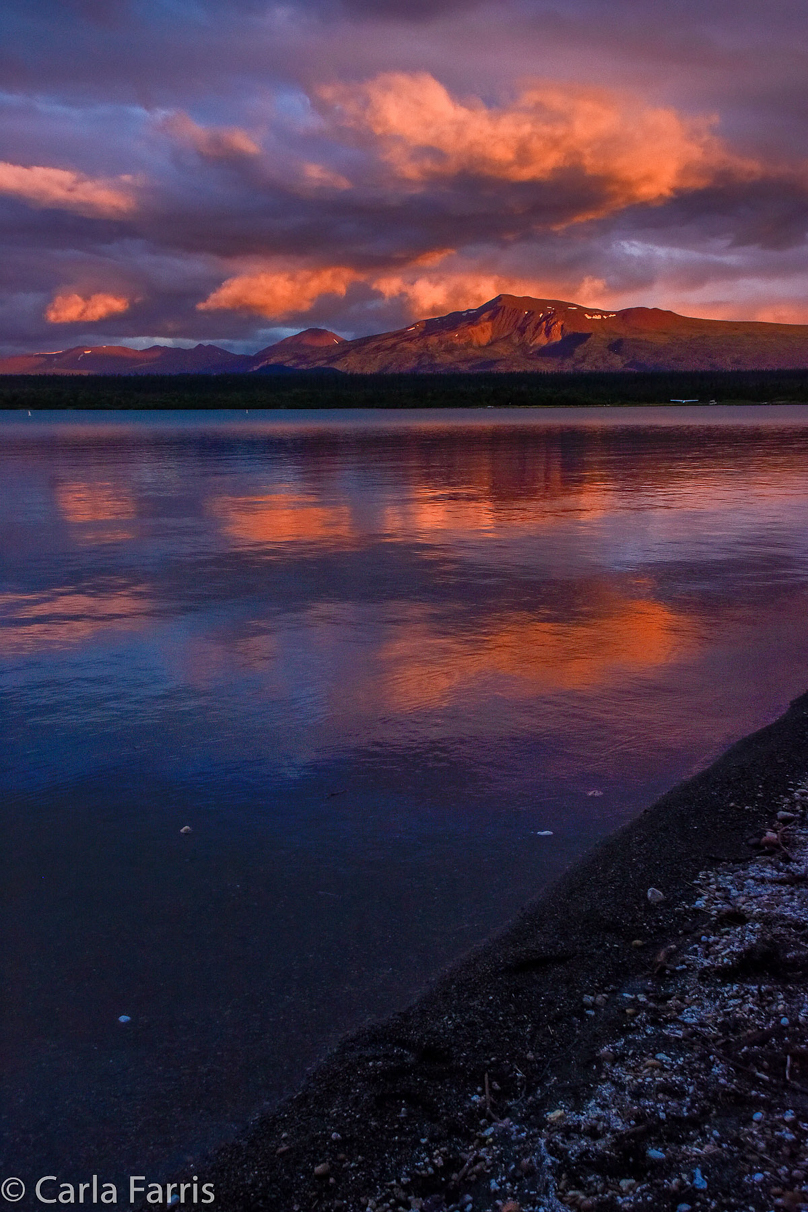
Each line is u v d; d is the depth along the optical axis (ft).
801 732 15.31
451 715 16.34
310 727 15.80
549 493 50.96
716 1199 6.44
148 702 17.08
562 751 14.74
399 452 85.20
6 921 10.14
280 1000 8.86
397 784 13.57
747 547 33.12
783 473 62.49
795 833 11.87
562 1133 7.13
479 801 13.02
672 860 11.32
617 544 33.96
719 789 13.24
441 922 10.12
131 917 10.22
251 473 64.90
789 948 9.38
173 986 9.07
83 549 33.71
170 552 32.94
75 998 8.90
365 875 11.09
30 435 125.39
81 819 12.51
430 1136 7.20
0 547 34.27
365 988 9.02
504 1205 6.51
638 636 21.35
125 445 100.53
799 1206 6.32
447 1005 8.74
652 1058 7.92
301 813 12.68
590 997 8.81
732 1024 8.32
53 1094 7.75
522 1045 8.17
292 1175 6.87
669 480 58.03
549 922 10.08
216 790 13.38
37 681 18.31
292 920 10.18
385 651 20.21
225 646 20.67
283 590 26.40
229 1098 7.66
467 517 41.39
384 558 31.40
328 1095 7.65
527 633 21.59
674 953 9.45
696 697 17.19
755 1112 7.26
